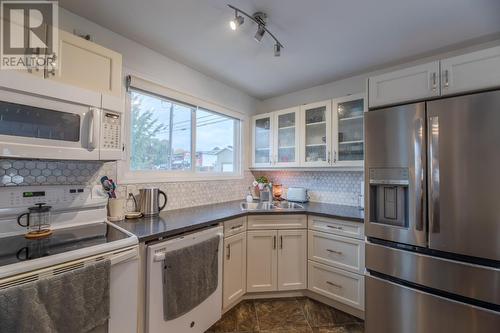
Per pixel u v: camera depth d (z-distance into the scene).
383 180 1.64
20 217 1.26
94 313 1.08
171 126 2.32
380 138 1.65
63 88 1.22
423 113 1.48
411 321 1.51
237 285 2.08
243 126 3.12
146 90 2.01
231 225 2.03
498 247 1.25
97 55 1.44
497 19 1.60
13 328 0.86
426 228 1.47
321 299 2.22
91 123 1.31
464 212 1.34
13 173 1.37
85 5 1.51
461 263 1.36
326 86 2.80
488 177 1.28
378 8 1.50
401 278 1.57
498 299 1.25
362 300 1.95
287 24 1.68
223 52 2.09
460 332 1.35
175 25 1.71
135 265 1.29
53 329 0.95
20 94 1.09
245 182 3.17
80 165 1.64
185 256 1.55
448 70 1.44
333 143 2.46
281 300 2.25
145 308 1.39
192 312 1.62
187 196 2.41
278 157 2.94
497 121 1.26
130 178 1.93
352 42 1.91
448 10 1.51
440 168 1.42
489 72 1.32
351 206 2.58
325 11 1.54
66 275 1.00
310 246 2.26
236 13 1.53
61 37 1.28
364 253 1.88
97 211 1.60
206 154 2.72
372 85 1.74
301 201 2.83
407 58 2.18
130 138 1.95
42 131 1.17
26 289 0.90
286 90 3.03
